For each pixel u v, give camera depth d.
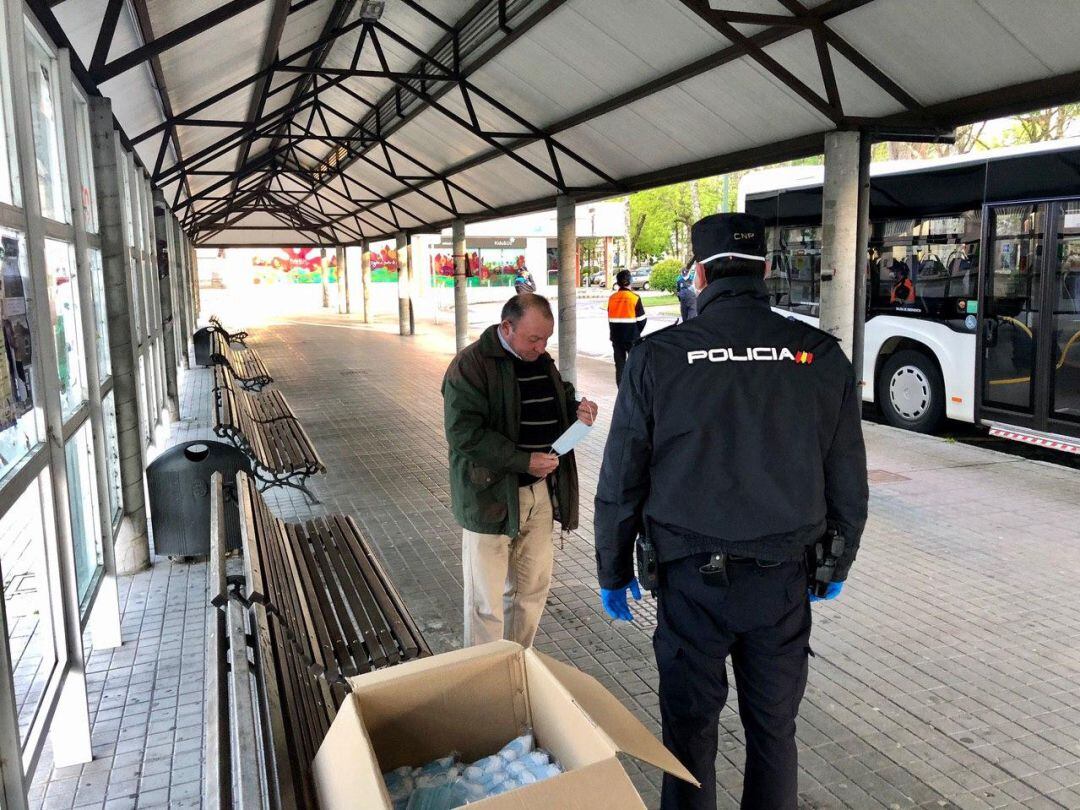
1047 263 7.79
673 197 50.12
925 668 3.96
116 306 4.98
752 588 2.24
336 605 3.39
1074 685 3.80
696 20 6.26
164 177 11.38
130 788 3.11
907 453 8.28
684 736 2.37
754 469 2.23
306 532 4.25
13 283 2.76
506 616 3.68
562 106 9.09
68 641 3.17
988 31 4.98
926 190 9.12
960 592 4.86
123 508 5.09
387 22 10.29
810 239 10.98
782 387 2.26
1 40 2.89
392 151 15.20
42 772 3.21
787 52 6.15
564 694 1.69
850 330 6.66
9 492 2.44
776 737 2.37
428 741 1.80
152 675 3.93
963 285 8.71
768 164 7.64
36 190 3.02
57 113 3.89
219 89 9.90
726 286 2.37
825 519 2.33
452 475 3.41
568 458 3.55
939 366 9.22
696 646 2.31
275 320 31.03
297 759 2.06
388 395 12.64
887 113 6.28
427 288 41.56
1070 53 4.79
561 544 5.74
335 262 37.44
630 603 4.73
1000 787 3.06
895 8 5.23
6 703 2.25
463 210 16.25
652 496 2.35
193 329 23.36
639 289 45.25
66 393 3.76
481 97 9.81
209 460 5.26
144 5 5.25
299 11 8.61
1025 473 7.49
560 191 11.15
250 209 26.33
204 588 4.91
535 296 3.27
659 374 2.29
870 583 4.99
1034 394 7.98
